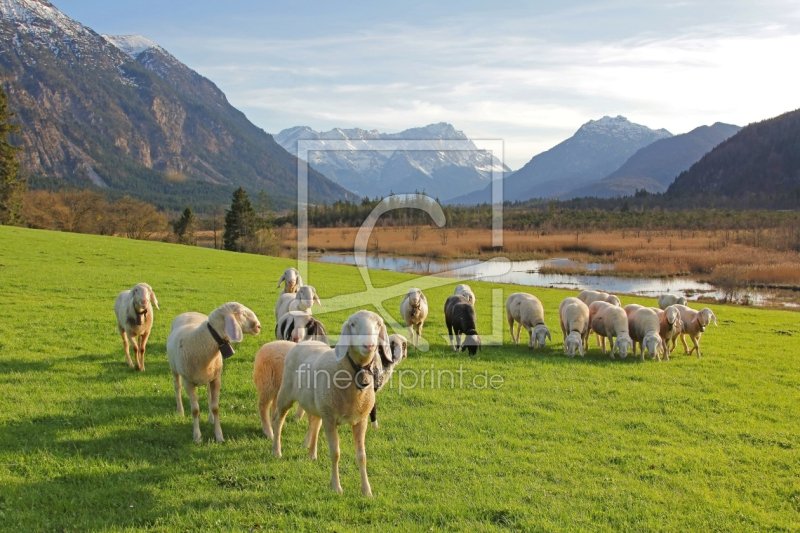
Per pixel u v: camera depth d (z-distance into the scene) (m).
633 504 7.98
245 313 9.26
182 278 30.22
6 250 35.19
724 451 10.12
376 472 8.62
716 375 15.67
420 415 11.38
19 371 12.58
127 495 7.50
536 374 15.08
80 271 29.30
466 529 7.09
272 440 9.50
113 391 11.59
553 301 32.22
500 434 10.48
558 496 8.12
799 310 38.22
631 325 18.31
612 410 12.28
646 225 96.50
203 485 7.91
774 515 7.89
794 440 10.75
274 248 66.44
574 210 124.06
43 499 7.27
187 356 9.22
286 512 7.32
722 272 50.44
